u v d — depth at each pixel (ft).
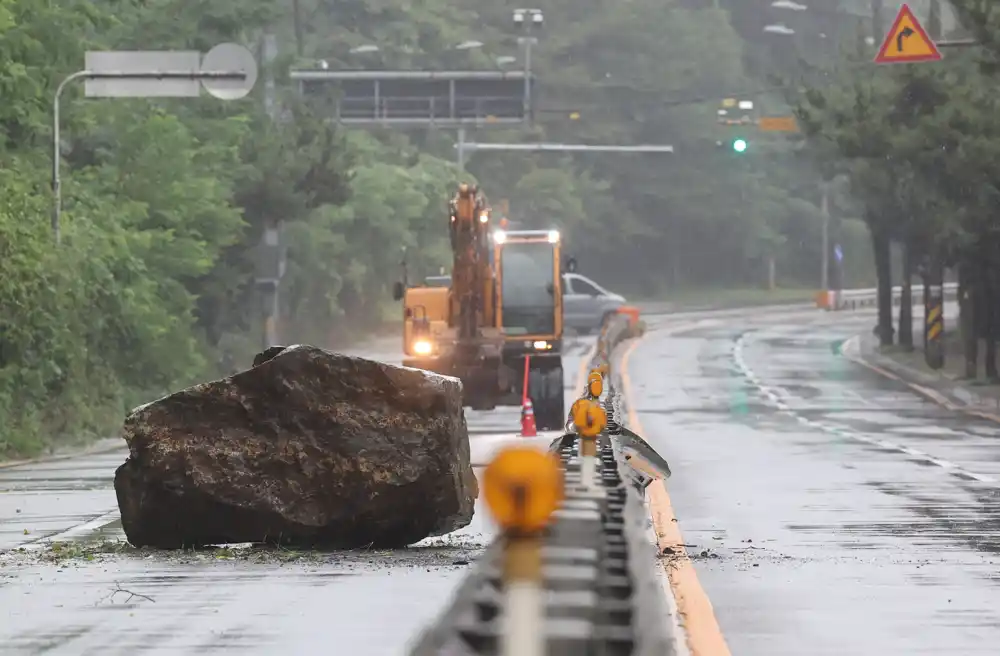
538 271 388.78
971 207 525.34
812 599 137.80
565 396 481.05
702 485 256.73
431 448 164.86
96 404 442.50
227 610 128.06
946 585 145.89
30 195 422.00
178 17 602.03
